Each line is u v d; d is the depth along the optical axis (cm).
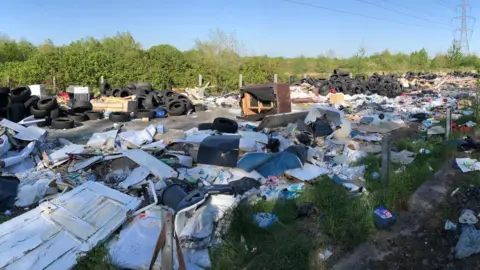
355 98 2186
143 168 719
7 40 3334
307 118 1150
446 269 481
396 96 2344
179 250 368
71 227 502
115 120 1417
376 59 4938
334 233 529
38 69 2131
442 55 5356
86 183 624
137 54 2520
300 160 802
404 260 496
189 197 520
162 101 1703
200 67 2691
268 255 469
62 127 1266
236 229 527
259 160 779
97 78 2273
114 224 518
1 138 830
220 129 1097
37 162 809
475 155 923
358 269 474
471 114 1500
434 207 638
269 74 2978
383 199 622
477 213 600
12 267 426
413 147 986
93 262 450
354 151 955
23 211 613
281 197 643
